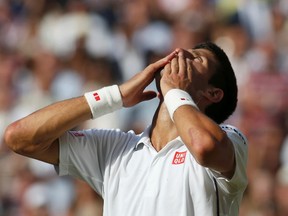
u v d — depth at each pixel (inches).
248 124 1563.7
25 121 687.7
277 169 1493.6
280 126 1574.8
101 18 1998.0
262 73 1652.3
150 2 1974.7
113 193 684.1
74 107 689.6
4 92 1781.5
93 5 2030.0
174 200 650.2
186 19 1831.9
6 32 2112.5
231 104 716.0
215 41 1788.9
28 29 2066.9
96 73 1758.1
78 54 1809.8
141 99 707.4
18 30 2102.6
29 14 2128.4
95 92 698.2
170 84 673.6
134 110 1565.0
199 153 621.9
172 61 687.7
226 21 1868.8
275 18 1900.8
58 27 1975.9
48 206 1486.2
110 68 1806.1
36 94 1734.7
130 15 1972.2
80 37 1854.1
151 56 1807.3
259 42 1802.4
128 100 699.4
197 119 635.5
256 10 1897.1
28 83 1809.8
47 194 1492.4
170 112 653.3
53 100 1728.6
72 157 706.2
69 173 714.2
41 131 682.8
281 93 1620.3
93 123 1549.0
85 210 1423.5
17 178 1545.3
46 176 1514.5
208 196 646.5
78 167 708.7
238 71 1697.8
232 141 660.1
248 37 1839.3
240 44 1777.8
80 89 1733.5
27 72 1875.0
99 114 695.7
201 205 645.9
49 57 1830.7
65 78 1758.1
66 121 685.3
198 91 689.0
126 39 1908.2
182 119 638.5
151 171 669.3
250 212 1385.3
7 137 689.6
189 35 1774.1
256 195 1407.5
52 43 1953.7
